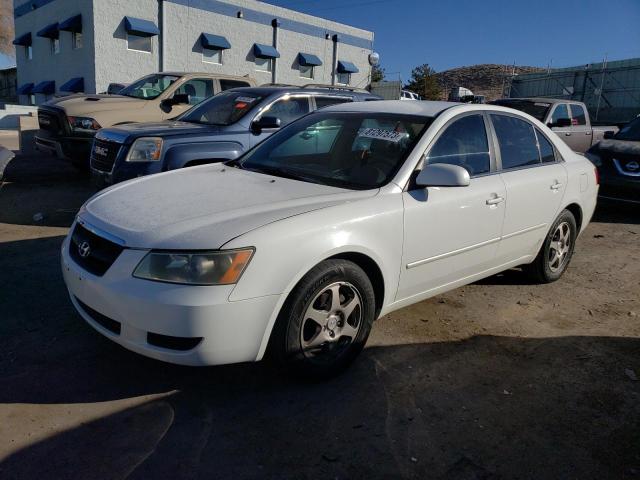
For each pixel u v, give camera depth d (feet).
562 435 9.73
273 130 23.40
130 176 20.61
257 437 9.29
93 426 9.37
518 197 14.48
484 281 17.48
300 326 10.18
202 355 9.33
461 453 9.14
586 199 17.52
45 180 32.58
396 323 13.97
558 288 17.13
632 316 15.12
